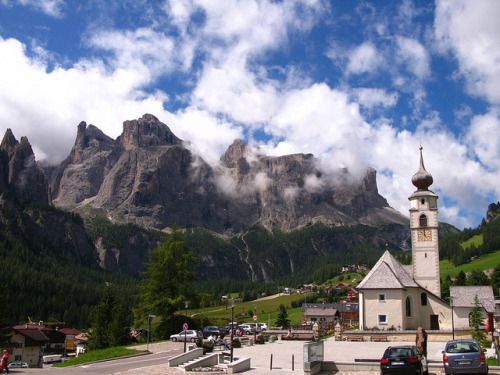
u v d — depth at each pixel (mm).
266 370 39125
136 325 77062
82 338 156375
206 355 47312
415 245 86688
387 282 77875
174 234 79750
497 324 60469
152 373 38375
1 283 102812
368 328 77062
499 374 31031
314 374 34250
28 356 111250
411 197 88688
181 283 76688
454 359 30594
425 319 81562
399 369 30422
